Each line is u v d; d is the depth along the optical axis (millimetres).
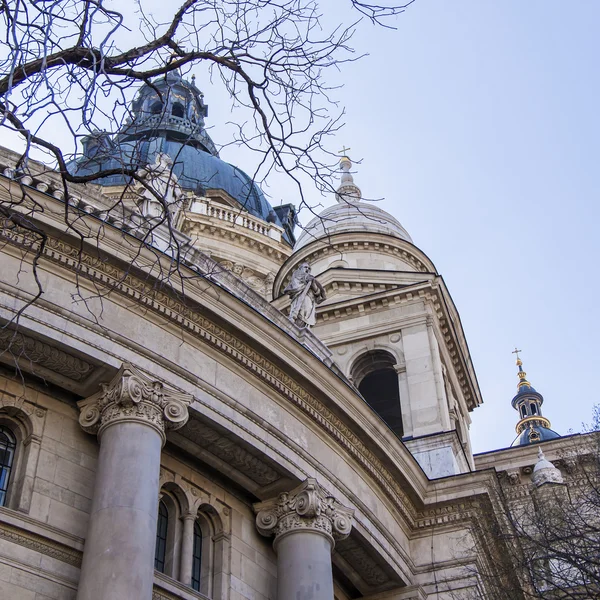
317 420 25172
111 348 20578
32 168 20844
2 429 20250
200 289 22344
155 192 12812
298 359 24422
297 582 22625
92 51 11758
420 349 36625
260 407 23625
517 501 32938
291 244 66812
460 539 28344
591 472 29781
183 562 21844
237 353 23328
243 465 23297
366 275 39312
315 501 23516
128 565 17750
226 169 68188
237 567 23078
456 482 28984
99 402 20531
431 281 37938
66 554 18953
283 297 40219
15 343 19500
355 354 37375
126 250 20953
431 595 27547
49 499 19531
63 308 20047
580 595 23203
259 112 13688
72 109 11289
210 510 23359
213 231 58906
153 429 20266
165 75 13445
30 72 11914
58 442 20375
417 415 34969
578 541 25359
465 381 40719
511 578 26141
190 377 21938
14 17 10789
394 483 27906
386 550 26406
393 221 44438
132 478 19125
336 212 44469
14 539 18344
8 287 19438
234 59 13562
